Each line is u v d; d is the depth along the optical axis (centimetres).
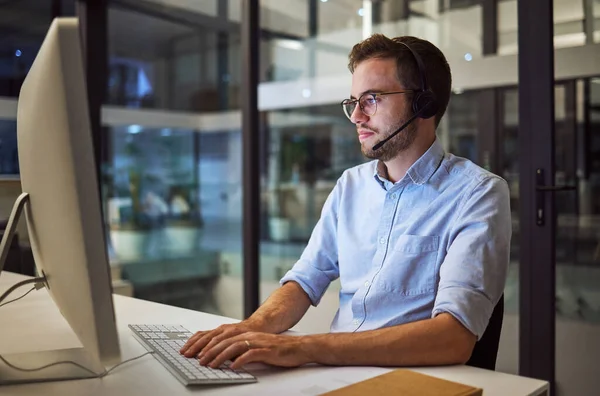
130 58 911
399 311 127
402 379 81
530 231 236
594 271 231
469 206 123
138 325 125
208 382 91
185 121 971
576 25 232
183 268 762
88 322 80
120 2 669
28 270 202
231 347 100
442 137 330
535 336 235
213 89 959
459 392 76
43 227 92
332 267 150
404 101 130
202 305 707
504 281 117
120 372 98
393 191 135
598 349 234
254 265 336
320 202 553
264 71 543
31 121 90
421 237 128
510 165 304
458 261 114
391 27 377
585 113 233
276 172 575
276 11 488
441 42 326
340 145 534
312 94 507
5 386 91
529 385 92
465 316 106
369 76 132
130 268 728
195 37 857
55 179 80
